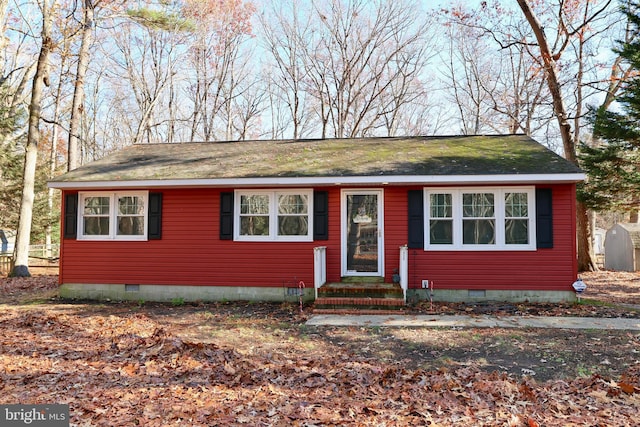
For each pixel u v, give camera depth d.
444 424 3.93
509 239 10.27
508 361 5.95
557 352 6.30
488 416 4.10
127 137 36.53
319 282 10.09
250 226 11.16
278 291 10.98
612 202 15.77
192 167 11.59
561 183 10.08
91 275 11.59
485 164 10.26
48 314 9.27
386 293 9.63
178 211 11.37
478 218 10.38
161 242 11.38
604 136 14.81
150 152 13.88
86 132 34.84
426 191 10.56
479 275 10.33
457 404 4.41
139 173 11.24
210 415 4.07
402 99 31.47
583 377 5.20
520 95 27.58
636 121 14.25
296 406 4.31
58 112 27.92
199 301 11.08
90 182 10.95
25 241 16.52
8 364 5.54
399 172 10.09
